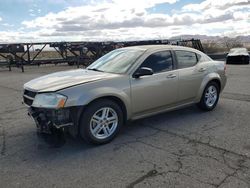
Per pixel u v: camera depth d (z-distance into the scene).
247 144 4.27
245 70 15.64
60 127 3.98
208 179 3.22
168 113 6.07
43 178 3.34
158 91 5.00
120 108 4.56
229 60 20.94
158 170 3.47
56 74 5.02
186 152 4.00
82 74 4.82
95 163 3.71
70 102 3.97
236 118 5.67
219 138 4.54
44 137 4.69
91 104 4.18
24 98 4.59
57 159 3.85
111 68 5.02
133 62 4.84
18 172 3.50
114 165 3.63
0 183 3.24
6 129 5.18
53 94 3.99
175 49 5.50
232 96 7.90
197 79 5.75
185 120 5.55
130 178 3.29
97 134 4.29
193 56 5.88
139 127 5.16
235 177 3.26
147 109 4.93
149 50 5.12
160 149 4.12
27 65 18.97
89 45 20.12
